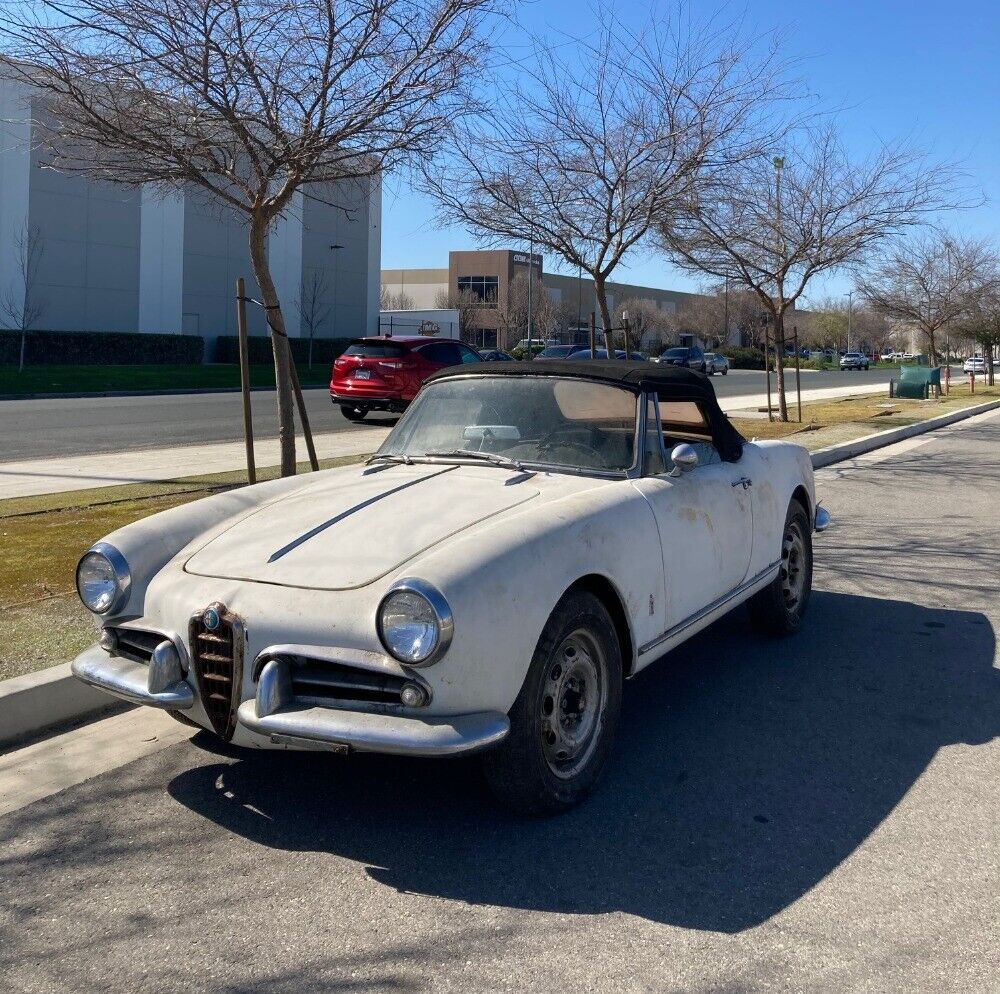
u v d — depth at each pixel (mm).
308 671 3447
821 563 8273
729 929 3072
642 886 3322
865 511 10719
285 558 3746
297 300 43844
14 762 4285
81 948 2990
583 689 3900
